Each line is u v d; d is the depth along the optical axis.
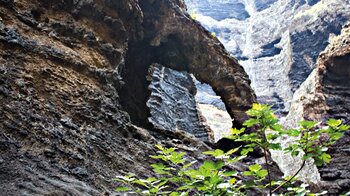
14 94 5.99
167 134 11.82
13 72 6.42
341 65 19.03
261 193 7.60
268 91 40.25
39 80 6.95
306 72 36.31
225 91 15.41
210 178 2.29
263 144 2.46
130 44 14.04
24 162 4.72
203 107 36.25
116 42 10.75
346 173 14.65
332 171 14.92
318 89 18.61
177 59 15.61
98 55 9.60
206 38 15.27
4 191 3.77
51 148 5.58
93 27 10.05
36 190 4.08
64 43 8.70
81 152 6.18
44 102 6.59
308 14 36.69
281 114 35.50
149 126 12.91
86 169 5.78
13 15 7.66
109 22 10.49
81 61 8.60
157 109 14.89
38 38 7.88
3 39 6.74
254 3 53.03
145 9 13.93
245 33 50.53
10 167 4.37
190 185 2.39
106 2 10.40
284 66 38.97
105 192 5.45
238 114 15.01
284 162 18.59
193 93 20.42
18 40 7.07
